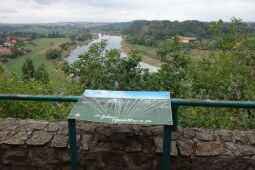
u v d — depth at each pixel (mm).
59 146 2348
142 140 2334
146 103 2113
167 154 1973
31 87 4395
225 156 2232
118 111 2000
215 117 4035
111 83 4758
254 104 2072
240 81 4727
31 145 2385
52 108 4059
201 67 5141
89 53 4996
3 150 2428
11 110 3760
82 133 2451
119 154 2328
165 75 4684
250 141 2340
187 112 4121
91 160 2365
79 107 2074
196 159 2250
